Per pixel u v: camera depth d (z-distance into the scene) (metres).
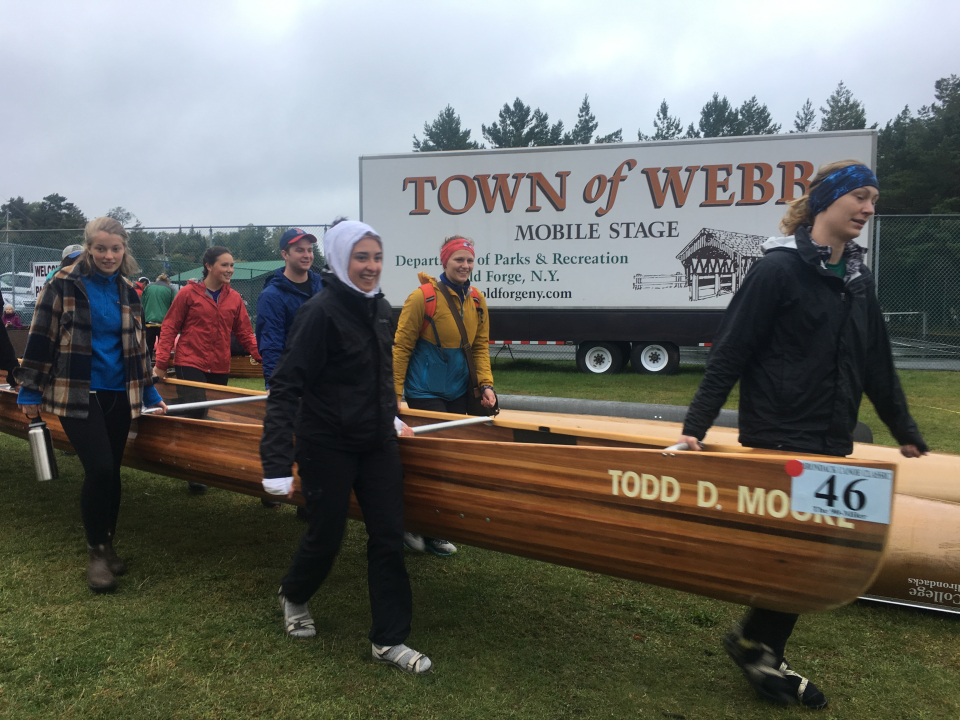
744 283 1.94
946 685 2.11
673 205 10.45
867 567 1.69
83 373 2.63
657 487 1.94
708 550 1.88
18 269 14.26
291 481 2.01
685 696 2.04
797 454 1.79
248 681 2.05
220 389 3.92
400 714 1.91
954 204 27.36
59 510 3.66
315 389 2.08
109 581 2.66
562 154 10.73
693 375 10.84
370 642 2.32
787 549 1.78
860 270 1.89
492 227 11.08
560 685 2.09
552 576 2.96
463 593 2.77
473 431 3.26
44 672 2.07
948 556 2.54
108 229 2.66
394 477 2.19
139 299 2.93
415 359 3.32
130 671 2.09
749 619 2.01
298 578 2.25
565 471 2.08
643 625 2.51
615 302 10.80
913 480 3.01
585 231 10.79
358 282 2.07
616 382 9.80
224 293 4.30
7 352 3.42
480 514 2.27
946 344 13.95
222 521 3.58
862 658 2.28
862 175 1.80
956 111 30.73
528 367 12.32
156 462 3.17
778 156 10.04
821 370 1.85
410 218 11.28
